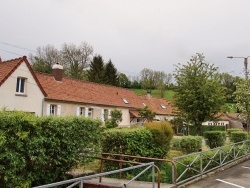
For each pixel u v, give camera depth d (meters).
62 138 8.52
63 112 28.28
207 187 10.45
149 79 73.62
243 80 30.17
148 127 12.80
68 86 31.81
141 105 42.53
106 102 34.78
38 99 25.03
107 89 39.09
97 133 9.84
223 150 15.13
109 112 34.66
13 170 7.23
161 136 12.63
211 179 11.86
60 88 30.11
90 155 9.70
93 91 35.31
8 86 22.36
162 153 12.75
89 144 9.52
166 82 72.50
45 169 8.45
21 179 7.60
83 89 33.84
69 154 8.85
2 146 6.98
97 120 9.89
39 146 7.82
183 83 22.03
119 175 11.37
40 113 25.16
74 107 29.78
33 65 54.28
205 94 21.20
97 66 62.00
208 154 13.21
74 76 54.31
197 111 21.36
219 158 14.31
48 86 28.77
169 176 10.96
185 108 22.09
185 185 10.60
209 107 21.20
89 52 57.59
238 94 29.58
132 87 75.50
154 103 47.38
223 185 10.77
